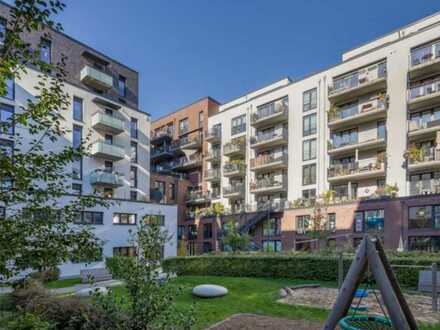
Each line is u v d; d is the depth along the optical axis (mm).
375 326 3561
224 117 33656
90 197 4453
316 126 25828
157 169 40312
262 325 5875
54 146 18422
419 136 20578
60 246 3727
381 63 22594
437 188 18484
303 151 26516
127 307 4309
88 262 4297
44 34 3904
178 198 34531
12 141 4070
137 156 27984
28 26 3277
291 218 24672
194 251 31484
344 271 11047
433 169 19906
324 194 23062
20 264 3451
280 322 6059
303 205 24156
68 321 5035
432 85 19750
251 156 30531
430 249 17594
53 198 4137
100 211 20141
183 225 33938
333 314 3225
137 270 4176
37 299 5883
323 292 9180
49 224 3719
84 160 23250
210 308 7199
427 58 20219
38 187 3848
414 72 20844
